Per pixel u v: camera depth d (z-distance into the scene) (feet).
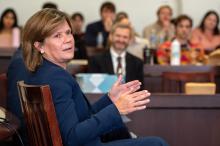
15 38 23.17
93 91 11.29
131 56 15.66
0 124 6.98
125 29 15.47
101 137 8.64
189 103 10.41
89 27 25.96
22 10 30.48
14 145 8.25
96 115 7.00
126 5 31.04
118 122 7.08
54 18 7.53
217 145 10.45
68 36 7.61
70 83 7.23
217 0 30.30
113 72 15.30
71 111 6.93
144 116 10.41
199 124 10.43
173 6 31.12
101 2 30.83
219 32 25.89
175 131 10.44
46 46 7.56
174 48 17.15
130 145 7.60
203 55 18.39
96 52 19.57
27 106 7.14
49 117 6.62
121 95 7.27
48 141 6.79
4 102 10.02
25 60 7.67
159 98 10.39
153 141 7.66
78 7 30.83
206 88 11.29
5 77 10.17
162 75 14.96
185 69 16.15
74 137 6.77
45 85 6.72
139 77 15.48
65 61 7.71
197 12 30.48
